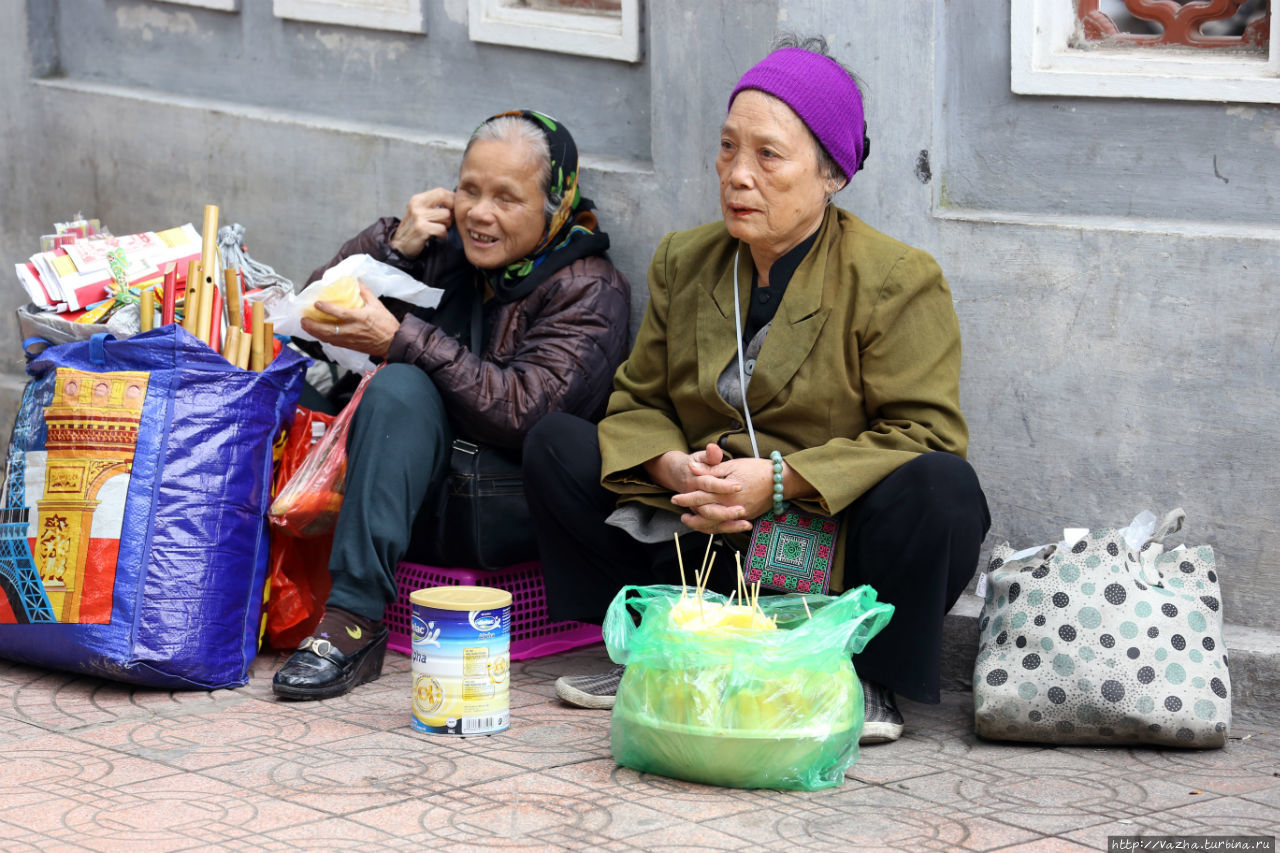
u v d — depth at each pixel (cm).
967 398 398
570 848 271
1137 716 323
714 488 341
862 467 338
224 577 374
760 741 299
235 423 379
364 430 377
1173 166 372
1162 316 369
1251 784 308
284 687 362
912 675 336
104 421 367
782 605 347
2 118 585
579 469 368
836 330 352
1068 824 284
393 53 493
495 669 340
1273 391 358
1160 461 374
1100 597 332
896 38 391
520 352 405
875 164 401
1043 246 381
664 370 381
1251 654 351
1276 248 353
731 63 413
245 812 289
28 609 370
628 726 312
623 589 336
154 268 422
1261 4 362
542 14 460
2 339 591
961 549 332
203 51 541
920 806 295
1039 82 380
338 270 407
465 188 408
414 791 301
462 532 399
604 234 426
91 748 328
